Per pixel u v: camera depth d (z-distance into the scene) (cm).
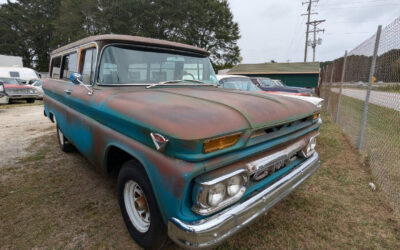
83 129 272
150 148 167
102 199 299
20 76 1919
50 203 289
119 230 241
